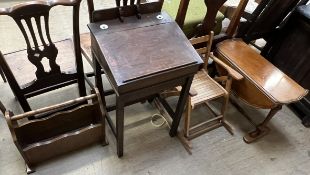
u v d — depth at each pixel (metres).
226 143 1.99
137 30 1.48
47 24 1.27
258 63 1.96
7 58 1.77
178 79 1.46
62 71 1.67
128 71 1.27
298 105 2.22
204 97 1.83
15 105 2.00
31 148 1.47
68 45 1.93
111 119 1.97
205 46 2.00
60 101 2.08
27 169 1.62
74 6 1.27
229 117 2.19
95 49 1.48
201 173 1.79
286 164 1.91
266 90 1.76
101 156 1.78
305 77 2.12
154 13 1.61
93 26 1.44
